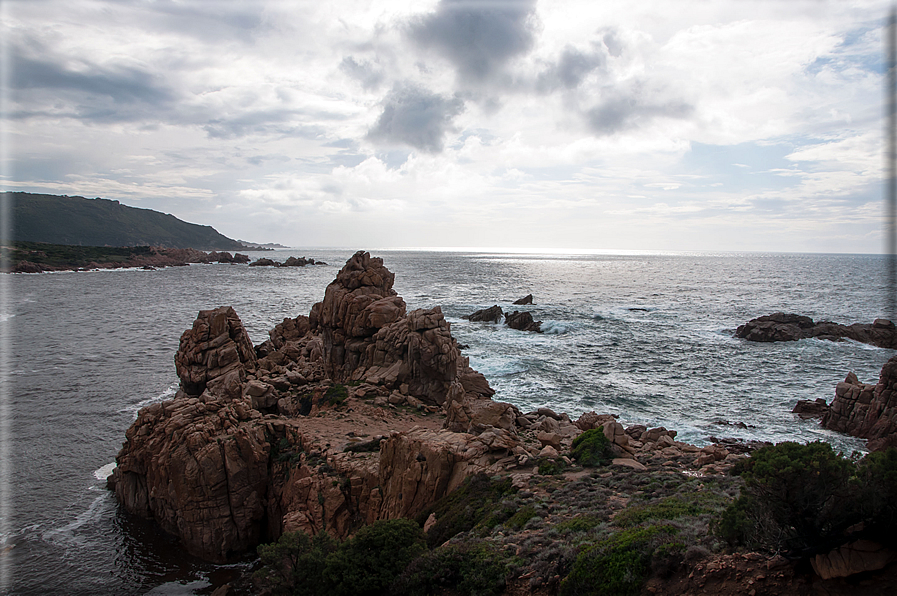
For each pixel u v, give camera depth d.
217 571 26.70
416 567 16.19
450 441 25.45
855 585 10.30
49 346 75.12
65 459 38.06
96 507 31.92
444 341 41.88
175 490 28.53
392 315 46.41
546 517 18.23
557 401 49.22
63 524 30.09
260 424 31.97
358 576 16.62
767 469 11.25
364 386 41.31
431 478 23.91
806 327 83.06
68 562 26.72
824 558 10.70
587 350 73.00
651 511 16.67
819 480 10.95
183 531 28.20
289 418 35.12
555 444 27.98
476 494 21.62
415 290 159.25
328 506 25.64
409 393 41.41
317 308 60.16
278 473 29.81
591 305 125.38
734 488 19.38
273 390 38.38
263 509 29.59
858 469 11.38
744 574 11.51
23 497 32.78
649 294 151.62
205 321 42.16
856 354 70.25
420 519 22.50
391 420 36.00
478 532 18.17
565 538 16.25
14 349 72.88
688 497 18.28
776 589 10.88
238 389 38.16
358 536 18.19
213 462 28.42
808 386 55.16
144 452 30.98
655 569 12.68
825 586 10.51
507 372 60.06
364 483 26.34
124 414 46.84
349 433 31.86
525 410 46.31
